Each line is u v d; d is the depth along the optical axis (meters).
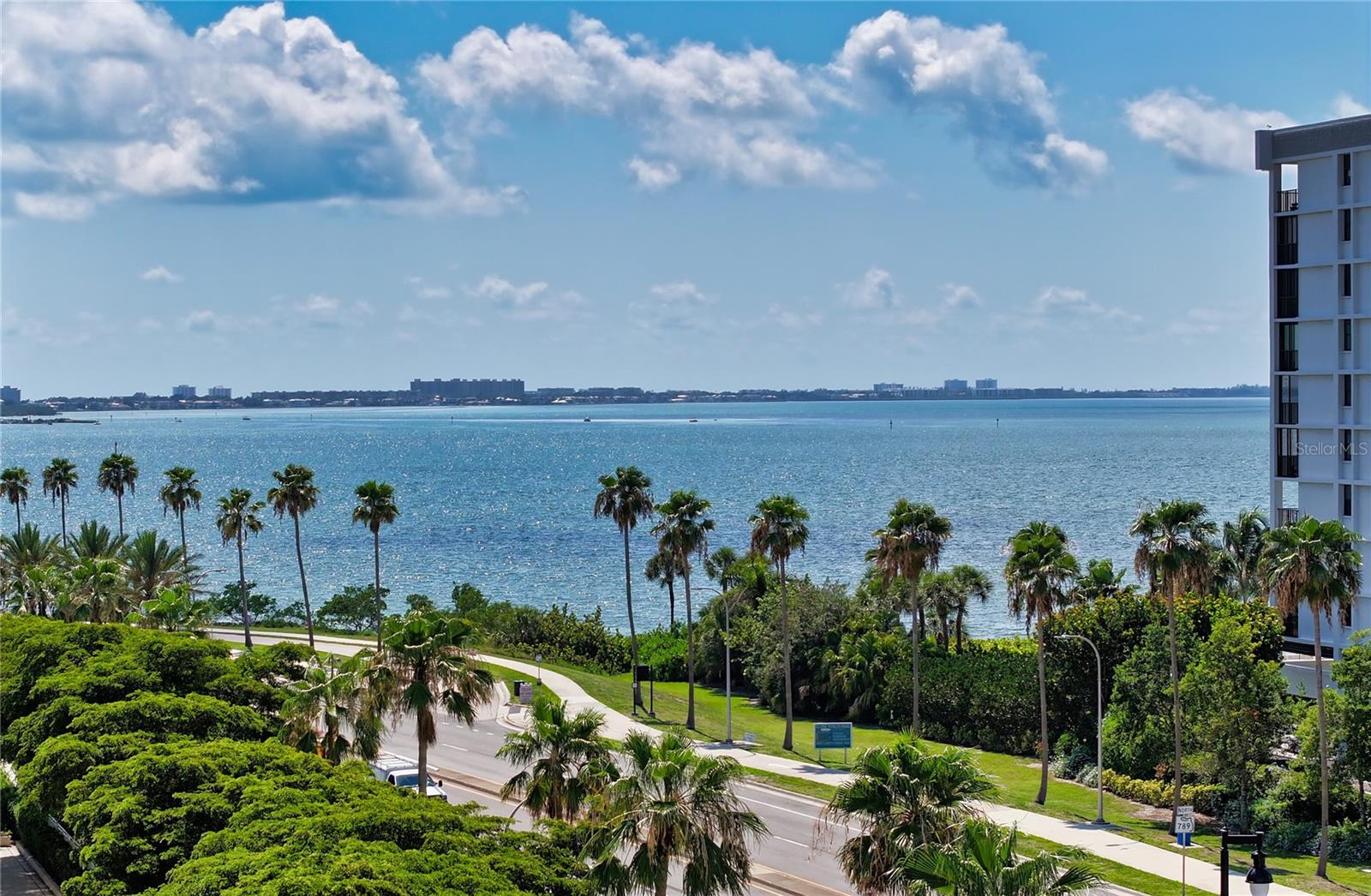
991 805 62.19
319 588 152.75
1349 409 78.62
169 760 39.38
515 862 32.91
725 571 106.50
